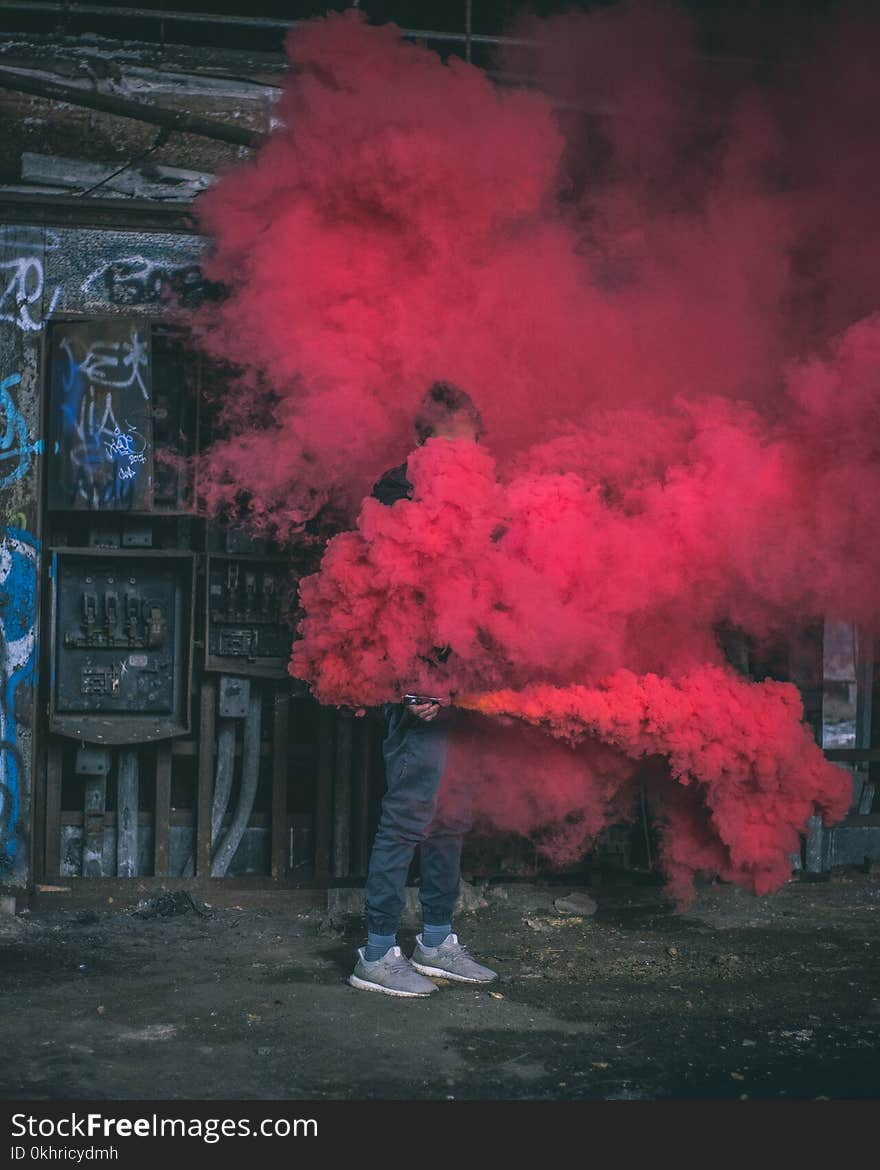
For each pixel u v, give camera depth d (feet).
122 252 17.26
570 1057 11.78
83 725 17.58
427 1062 11.59
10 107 17.08
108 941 15.89
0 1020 12.64
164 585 17.92
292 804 19.12
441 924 14.48
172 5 20.02
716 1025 12.77
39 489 17.15
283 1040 12.14
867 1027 12.74
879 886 19.02
